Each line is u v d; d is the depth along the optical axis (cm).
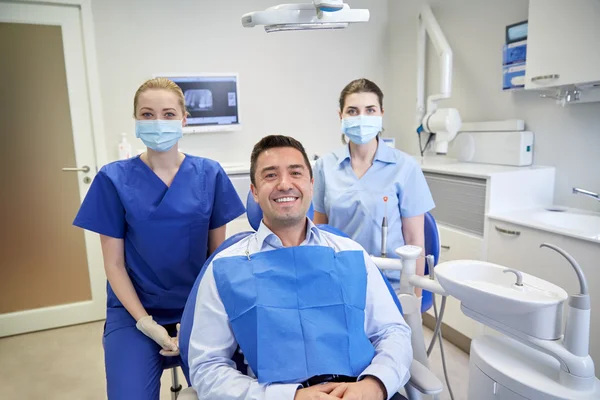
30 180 270
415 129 326
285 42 316
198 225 149
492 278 115
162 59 286
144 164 145
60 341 270
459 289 111
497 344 122
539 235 187
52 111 269
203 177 150
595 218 198
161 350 133
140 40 280
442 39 271
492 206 212
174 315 154
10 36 254
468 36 273
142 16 279
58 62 267
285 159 114
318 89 331
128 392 124
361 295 116
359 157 172
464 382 211
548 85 198
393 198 165
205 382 102
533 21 202
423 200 168
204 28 294
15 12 253
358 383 100
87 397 213
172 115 141
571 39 186
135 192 142
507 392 107
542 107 231
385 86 353
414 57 319
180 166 147
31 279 279
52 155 273
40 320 283
